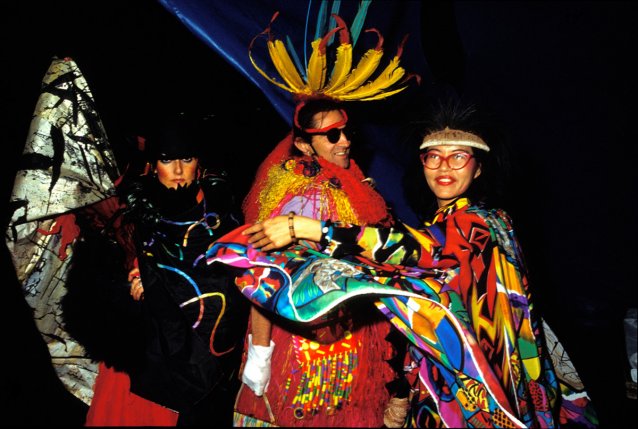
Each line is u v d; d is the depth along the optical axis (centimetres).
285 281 231
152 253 250
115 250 265
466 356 227
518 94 445
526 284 243
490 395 228
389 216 258
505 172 251
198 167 265
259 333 235
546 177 450
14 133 413
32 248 263
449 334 229
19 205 261
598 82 436
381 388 242
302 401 234
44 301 266
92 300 258
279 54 245
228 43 298
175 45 362
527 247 455
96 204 271
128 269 265
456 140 243
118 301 256
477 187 252
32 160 262
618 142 438
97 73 333
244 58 301
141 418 250
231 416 264
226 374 255
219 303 250
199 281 249
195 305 248
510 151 252
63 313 259
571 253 452
